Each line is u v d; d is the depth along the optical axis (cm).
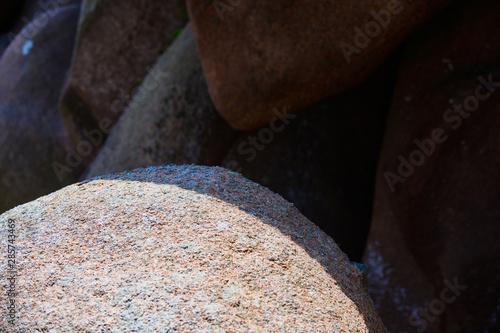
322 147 351
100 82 472
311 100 304
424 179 295
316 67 284
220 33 294
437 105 293
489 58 281
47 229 152
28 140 515
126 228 150
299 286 143
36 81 537
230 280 137
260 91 296
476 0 289
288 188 347
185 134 362
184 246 144
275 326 129
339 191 349
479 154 278
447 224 284
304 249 157
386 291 304
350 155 354
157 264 138
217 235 149
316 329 132
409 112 304
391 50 290
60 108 498
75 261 140
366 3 263
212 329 123
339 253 167
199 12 296
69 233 149
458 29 291
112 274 135
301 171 348
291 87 292
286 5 273
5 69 557
